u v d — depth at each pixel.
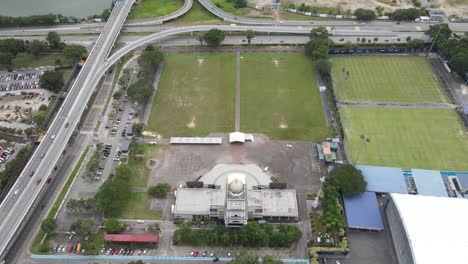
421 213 175.75
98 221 198.12
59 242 189.38
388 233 192.88
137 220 198.00
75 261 181.75
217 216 195.25
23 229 194.88
